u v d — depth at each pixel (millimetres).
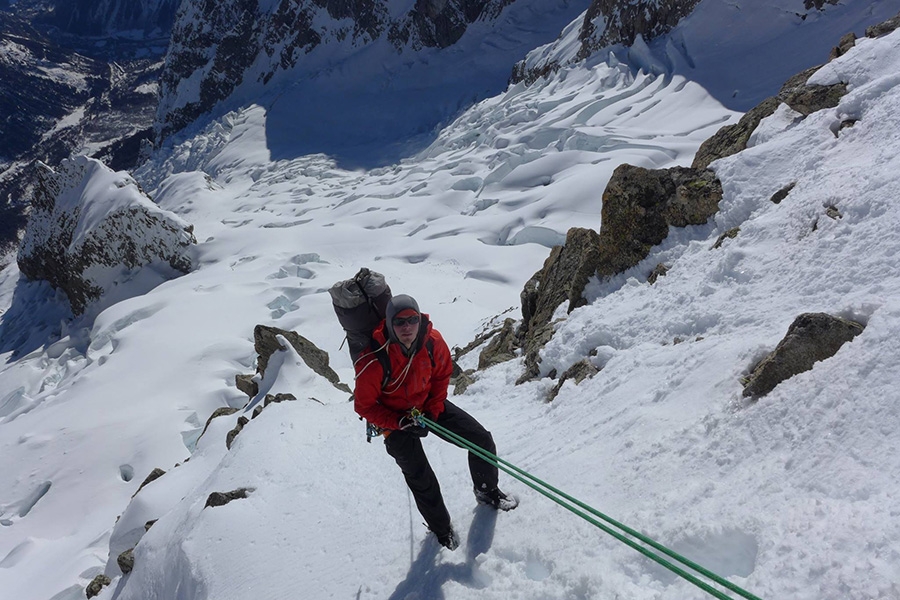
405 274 31734
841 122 6117
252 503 5223
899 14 7617
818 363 3363
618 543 3143
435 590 3559
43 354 41906
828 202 4988
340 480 5176
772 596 2479
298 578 4258
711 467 3348
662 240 6867
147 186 86000
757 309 4629
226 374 26547
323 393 9625
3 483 22344
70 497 20938
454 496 4422
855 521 2516
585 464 4004
